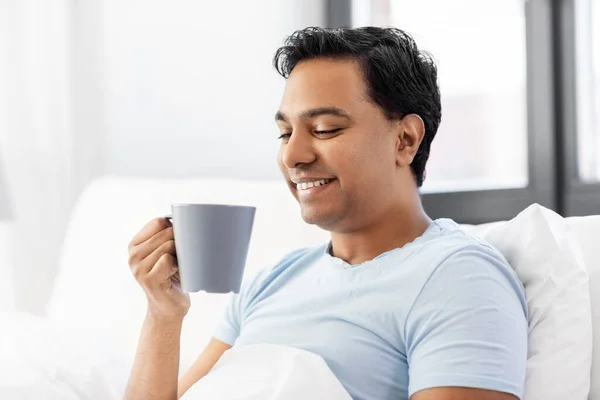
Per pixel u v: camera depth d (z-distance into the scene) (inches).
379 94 40.5
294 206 65.3
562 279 40.6
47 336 50.4
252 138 96.8
